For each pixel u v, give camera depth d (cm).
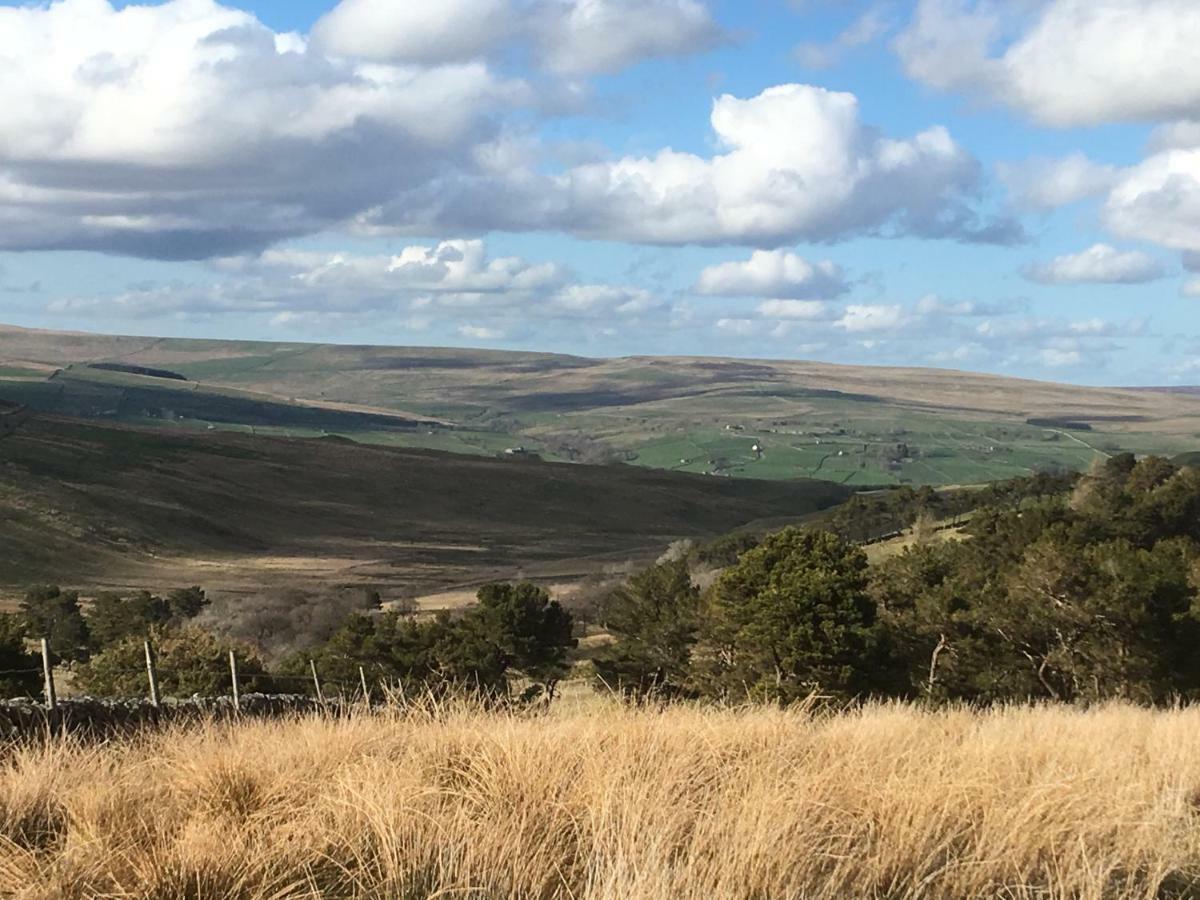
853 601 3594
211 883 481
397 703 863
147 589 12394
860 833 561
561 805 566
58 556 13712
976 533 6272
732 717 903
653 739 728
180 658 3231
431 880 492
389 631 4138
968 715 1162
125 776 667
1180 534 6644
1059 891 501
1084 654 3647
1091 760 777
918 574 4791
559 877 498
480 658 4141
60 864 491
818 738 825
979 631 3838
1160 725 1071
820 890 487
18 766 703
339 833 532
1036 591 3731
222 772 633
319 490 19638
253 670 3344
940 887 508
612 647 4450
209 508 17212
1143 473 9325
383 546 16738
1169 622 3612
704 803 593
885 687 3609
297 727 855
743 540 10338
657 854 482
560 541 18200
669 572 5181
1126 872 547
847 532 10550
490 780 623
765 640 3478
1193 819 635
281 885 488
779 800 561
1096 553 3872
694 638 4050
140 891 472
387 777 604
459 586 12838
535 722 797
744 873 489
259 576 13812
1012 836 550
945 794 613
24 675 3089
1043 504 7275
